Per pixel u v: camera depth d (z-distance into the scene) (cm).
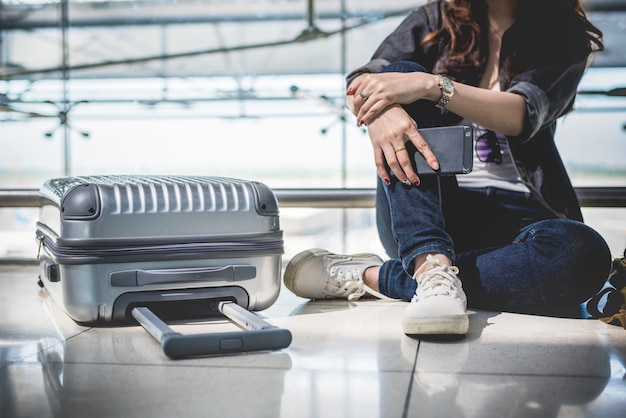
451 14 153
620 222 681
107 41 658
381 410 81
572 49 145
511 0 152
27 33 637
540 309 140
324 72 645
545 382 93
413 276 132
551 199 149
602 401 84
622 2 563
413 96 131
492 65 153
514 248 138
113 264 127
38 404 84
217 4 646
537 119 138
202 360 105
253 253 136
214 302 138
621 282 135
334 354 108
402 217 131
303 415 79
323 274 157
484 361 104
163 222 129
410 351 110
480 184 149
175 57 618
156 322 116
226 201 134
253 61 660
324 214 693
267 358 106
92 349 112
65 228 126
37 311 148
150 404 84
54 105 598
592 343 116
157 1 647
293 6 638
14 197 254
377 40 622
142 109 625
